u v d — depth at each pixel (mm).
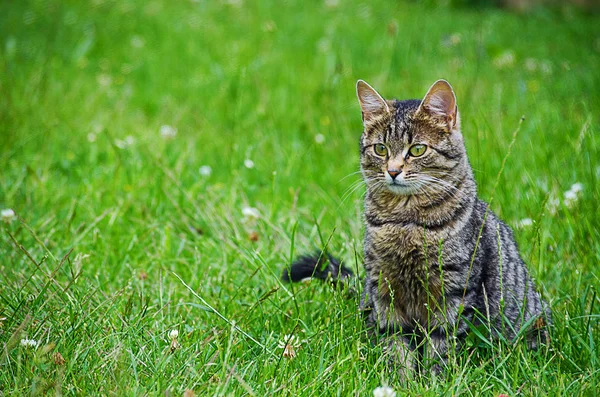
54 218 6852
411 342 5219
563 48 12875
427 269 5012
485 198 6848
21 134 8664
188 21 13523
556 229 6512
